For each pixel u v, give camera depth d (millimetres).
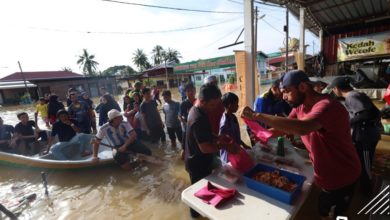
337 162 1695
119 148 4324
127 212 3074
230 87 11805
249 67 5863
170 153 5129
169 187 3639
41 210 3234
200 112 2199
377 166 3594
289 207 1583
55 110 6625
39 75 36062
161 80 33031
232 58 20156
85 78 28828
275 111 3717
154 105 5645
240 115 1763
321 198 1912
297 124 1510
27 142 5715
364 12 8906
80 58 50375
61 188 3859
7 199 3580
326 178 1759
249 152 2691
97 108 7594
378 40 8852
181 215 2896
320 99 1661
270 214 1520
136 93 6207
